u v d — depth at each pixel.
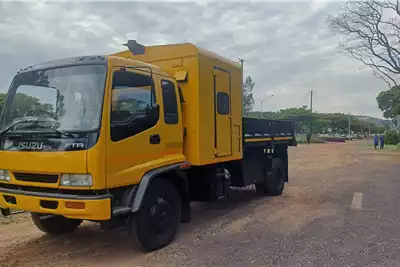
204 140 6.57
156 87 5.66
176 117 6.12
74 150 4.59
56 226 6.29
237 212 8.10
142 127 5.30
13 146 5.05
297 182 12.84
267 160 9.97
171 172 5.96
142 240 5.37
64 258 5.35
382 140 39.28
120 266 5.00
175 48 6.59
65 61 5.18
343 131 99.62
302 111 77.06
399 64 31.05
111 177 4.73
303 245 5.77
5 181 5.16
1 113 5.38
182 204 6.35
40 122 4.92
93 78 4.87
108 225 5.04
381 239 6.03
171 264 5.05
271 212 8.09
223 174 7.59
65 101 4.93
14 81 5.43
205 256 5.33
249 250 5.57
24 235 6.45
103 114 4.68
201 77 6.50
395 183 12.44
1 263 5.16
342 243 5.85
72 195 4.61
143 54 6.91
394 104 44.12
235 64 7.86
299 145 49.25
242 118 8.17
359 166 18.75
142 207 5.31
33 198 4.82
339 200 9.43
